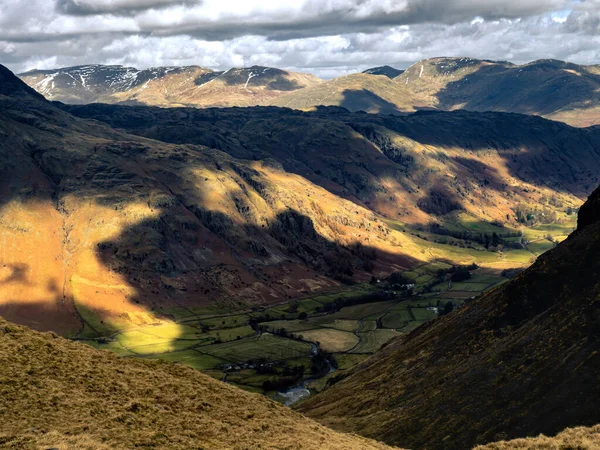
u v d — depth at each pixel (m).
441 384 110.31
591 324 96.12
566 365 90.94
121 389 68.38
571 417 80.94
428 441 94.94
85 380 67.62
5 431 51.47
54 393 61.25
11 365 64.69
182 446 57.53
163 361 85.19
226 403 75.75
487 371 102.75
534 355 98.12
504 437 85.25
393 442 99.69
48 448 49.00
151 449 55.12
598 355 88.81
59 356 71.19
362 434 107.50
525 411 87.44
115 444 53.94
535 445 63.06
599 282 104.38
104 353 80.06
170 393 72.44
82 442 51.34
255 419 72.81
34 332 77.56
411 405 110.00
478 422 91.75
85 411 59.53
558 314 104.31
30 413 56.06
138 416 61.84
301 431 73.00
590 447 59.56
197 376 83.25
